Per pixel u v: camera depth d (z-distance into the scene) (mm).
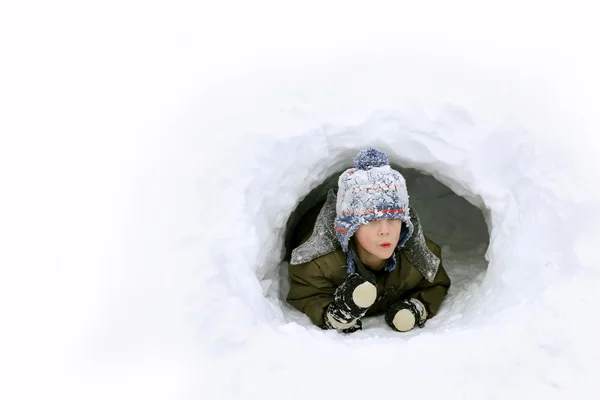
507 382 2135
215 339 2312
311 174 2918
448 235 3643
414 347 2254
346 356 2232
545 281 2463
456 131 2875
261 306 2498
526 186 2721
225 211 2625
